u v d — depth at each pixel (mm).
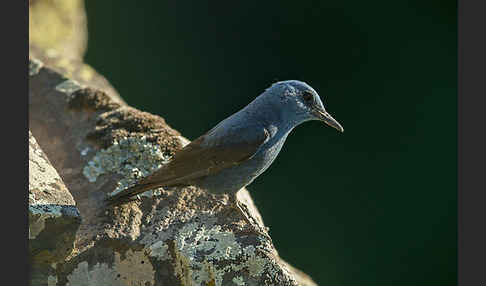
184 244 8367
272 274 8125
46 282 8055
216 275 8109
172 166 8805
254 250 8281
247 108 9203
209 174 8898
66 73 12703
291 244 14719
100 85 12734
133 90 17297
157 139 9898
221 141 8836
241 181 9016
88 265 8328
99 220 8750
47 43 15328
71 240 7934
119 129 10180
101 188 9406
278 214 15008
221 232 8562
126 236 8508
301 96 9211
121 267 8445
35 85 11562
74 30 16125
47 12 15617
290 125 9250
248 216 9008
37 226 7641
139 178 9445
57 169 9945
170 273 8398
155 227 8672
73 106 10922
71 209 7918
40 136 10711
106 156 9836
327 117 9289
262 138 8883
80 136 10398
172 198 9109
